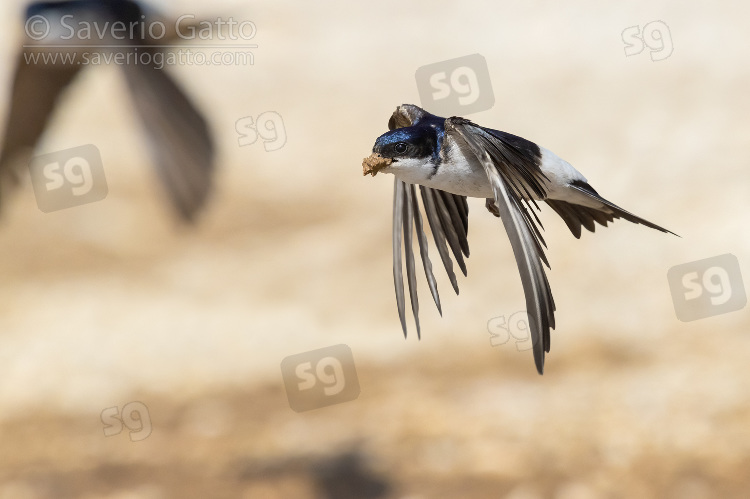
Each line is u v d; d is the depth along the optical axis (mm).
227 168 21172
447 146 3779
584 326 13445
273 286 16781
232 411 13047
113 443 12602
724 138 17469
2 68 19734
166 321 15938
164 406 13445
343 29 26094
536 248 3373
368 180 20609
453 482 10656
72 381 14383
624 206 16141
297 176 20984
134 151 21984
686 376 11836
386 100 22625
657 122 18141
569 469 10570
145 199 20266
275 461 11633
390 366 13570
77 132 22500
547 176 3797
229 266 17719
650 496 9938
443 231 4344
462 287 15062
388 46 24531
